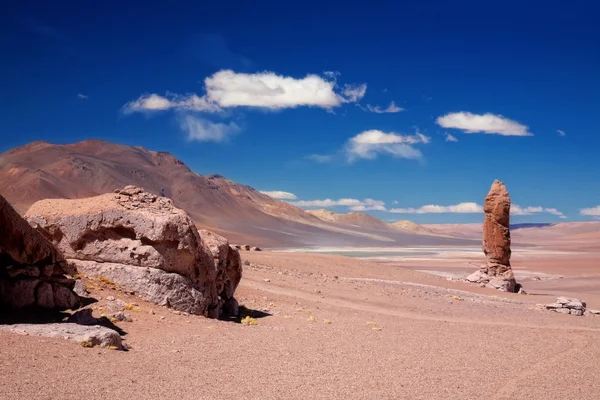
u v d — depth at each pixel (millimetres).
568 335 25625
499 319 31562
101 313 18234
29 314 16422
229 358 15688
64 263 18375
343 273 51500
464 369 16859
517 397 14242
